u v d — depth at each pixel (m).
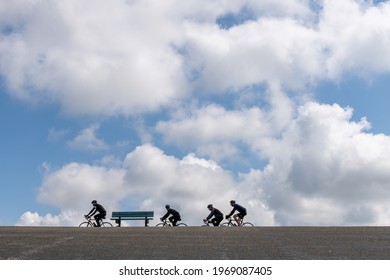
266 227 39.34
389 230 35.81
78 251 25.70
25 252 25.45
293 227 38.97
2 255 24.73
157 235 32.22
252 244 28.06
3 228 39.06
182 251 25.67
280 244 28.08
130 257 24.09
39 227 40.16
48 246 27.23
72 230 36.50
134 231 35.31
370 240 29.69
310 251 25.78
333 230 36.12
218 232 34.59
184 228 38.41
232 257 24.09
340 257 24.16
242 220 49.34
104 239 29.97
